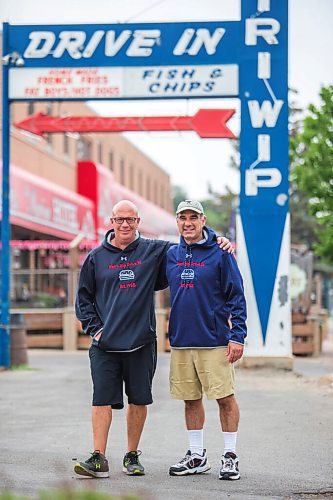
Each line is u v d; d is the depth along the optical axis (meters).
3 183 15.10
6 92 15.05
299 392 11.77
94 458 6.52
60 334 22.17
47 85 14.98
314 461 7.20
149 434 8.52
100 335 6.59
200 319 6.58
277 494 6.07
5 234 15.20
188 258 6.63
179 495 5.97
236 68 14.63
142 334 6.61
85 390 12.22
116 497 4.59
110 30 14.84
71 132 15.76
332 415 9.65
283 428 8.81
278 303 14.32
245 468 6.93
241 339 6.52
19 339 15.76
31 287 23.83
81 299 6.73
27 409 10.27
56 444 7.96
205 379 6.62
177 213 6.64
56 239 28.98
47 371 15.23
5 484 6.16
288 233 14.38
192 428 6.76
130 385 6.69
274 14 14.52
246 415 9.67
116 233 6.69
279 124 14.47
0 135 27.17
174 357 6.72
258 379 13.35
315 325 21.64
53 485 6.09
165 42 14.73
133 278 6.64
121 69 14.83
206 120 15.24
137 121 15.36
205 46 14.65
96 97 14.88
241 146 14.49
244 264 14.41
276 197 14.40
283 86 14.49
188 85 14.71
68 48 14.91
